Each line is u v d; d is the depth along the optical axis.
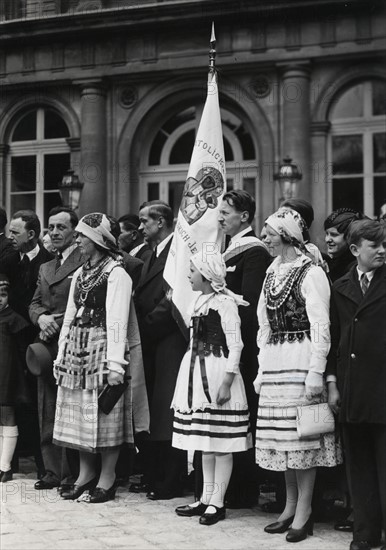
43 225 14.75
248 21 13.59
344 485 4.76
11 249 6.07
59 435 5.30
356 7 13.17
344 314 4.34
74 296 5.39
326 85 13.53
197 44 13.91
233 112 14.08
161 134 14.60
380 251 4.24
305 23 13.41
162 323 5.50
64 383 5.27
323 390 4.38
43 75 14.59
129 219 7.15
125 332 5.23
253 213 5.21
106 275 5.30
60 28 14.16
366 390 4.13
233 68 13.70
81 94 14.44
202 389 4.70
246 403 4.81
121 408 5.25
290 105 13.52
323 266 4.81
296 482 4.55
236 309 4.82
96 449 5.11
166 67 14.04
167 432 5.38
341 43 13.28
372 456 4.25
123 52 14.27
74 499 5.27
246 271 5.04
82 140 14.41
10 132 15.10
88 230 5.32
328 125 13.54
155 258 5.88
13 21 14.29
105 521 4.70
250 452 5.05
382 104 13.45
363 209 13.53
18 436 6.11
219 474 4.78
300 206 5.07
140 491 5.58
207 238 5.50
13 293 6.15
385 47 13.09
